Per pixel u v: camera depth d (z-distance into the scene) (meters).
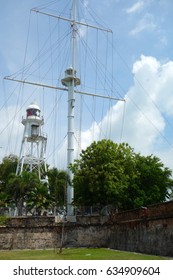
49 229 43.97
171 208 27.50
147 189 47.62
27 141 61.12
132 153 48.16
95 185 43.72
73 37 57.06
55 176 49.31
